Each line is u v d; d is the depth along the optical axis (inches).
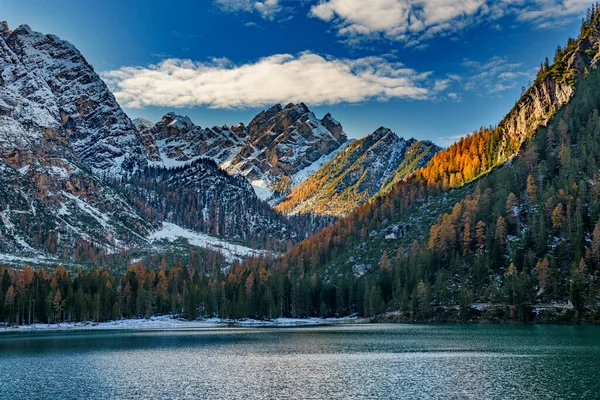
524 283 7362.2
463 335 6156.5
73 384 3673.7
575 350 4704.7
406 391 3307.1
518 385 3380.9
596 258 7209.6
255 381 3713.1
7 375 4023.1
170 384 3644.2
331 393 3312.0
